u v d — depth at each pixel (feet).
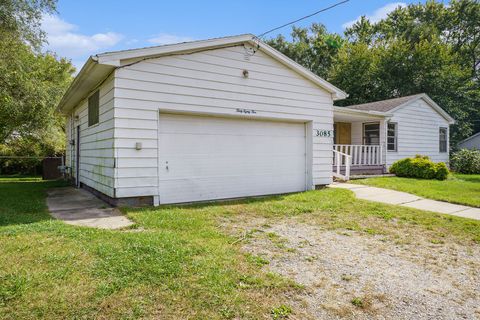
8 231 13.75
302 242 13.83
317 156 29.84
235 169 25.67
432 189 29.66
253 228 15.88
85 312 7.61
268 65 26.55
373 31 98.89
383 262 11.85
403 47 75.10
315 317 7.89
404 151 47.55
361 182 34.88
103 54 19.20
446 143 54.95
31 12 33.04
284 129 28.53
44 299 8.08
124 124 20.24
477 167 50.65
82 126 32.81
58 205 21.63
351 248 13.30
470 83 72.54
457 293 9.54
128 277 9.34
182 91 22.40
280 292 9.05
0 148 57.88
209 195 24.29
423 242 14.37
